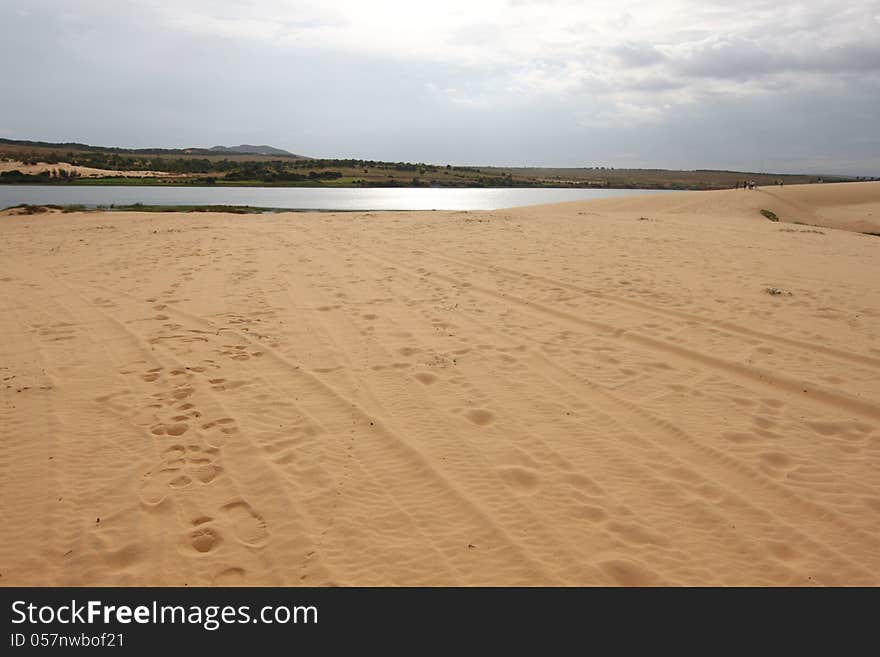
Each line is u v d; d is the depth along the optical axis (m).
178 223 20.86
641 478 4.00
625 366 6.11
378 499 3.76
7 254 13.52
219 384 5.57
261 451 4.33
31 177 90.81
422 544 3.35
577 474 4.05
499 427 4.75
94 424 4.74
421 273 10.92
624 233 17.75
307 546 3.32
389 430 4.66
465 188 124.12
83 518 3.54
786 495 3.79
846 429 4.72
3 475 3.99
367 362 6.20
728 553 3.28
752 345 6.72
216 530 3.45
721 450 4.35
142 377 5.72
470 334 7.18
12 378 5.68
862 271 11.35
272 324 7.56
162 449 4.35
